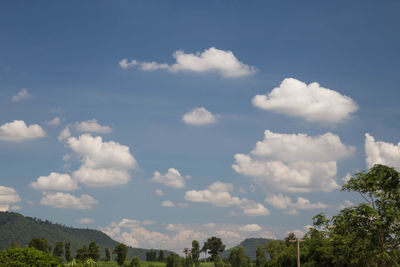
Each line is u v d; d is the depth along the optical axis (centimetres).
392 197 4378
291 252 8031
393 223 4288
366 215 4397
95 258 19238
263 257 18600
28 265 5459
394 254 4419
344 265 5053
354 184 4553
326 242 6762
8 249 5597
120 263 19125
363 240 4438
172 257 19625
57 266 5762
